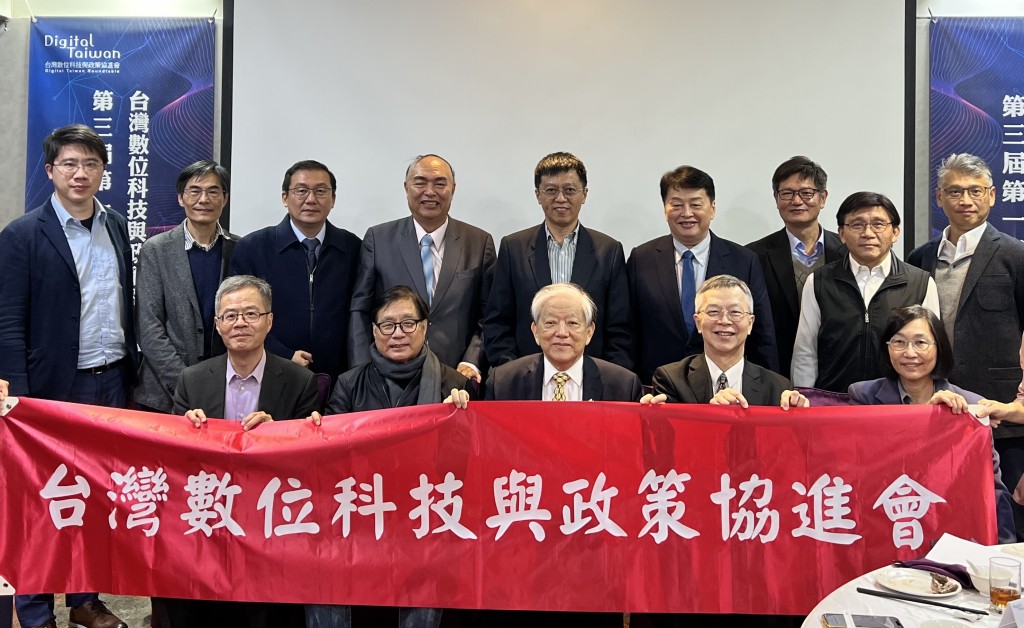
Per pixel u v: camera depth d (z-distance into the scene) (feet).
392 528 8.56
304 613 9.04
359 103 14.67
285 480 8.60
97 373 11.53
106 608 11.53
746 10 14.40
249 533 8.60
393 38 14.64
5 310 10.98
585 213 14.65
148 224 14.99
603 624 9.32
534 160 14.64
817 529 8.41
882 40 14.30
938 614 6.19
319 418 8.70
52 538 8.66
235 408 9.89
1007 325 12.03
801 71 14.39
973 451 8.39
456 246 12.67
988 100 14.61
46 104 15.05
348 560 8.54
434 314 12.31
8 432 8.70
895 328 9.50
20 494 8.66
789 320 12.83
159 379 11.94
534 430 8.55
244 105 14.70
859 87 14.35
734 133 14.47
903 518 8.36
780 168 13.10
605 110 14.57
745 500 8.47
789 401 8.55
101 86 15.01
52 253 11.20
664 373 9.89
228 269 12.51
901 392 9.75
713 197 12.16
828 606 6.35
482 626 9.59
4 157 15.40
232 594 8.55
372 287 12.47
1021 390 9.34
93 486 8.66
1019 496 9.12
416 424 8.58
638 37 14.52
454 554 8.52
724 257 12.02
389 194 14.71
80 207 11.52
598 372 9.77
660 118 14.53
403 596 8.51
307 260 12.37
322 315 12.28
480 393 11.51
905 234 14.52
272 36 14.64
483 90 14.64
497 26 14.62
